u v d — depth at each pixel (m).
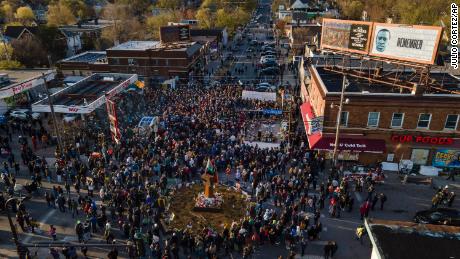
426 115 31.12
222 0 148.38
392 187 30.00
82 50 88.56
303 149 33.94
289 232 22.16
